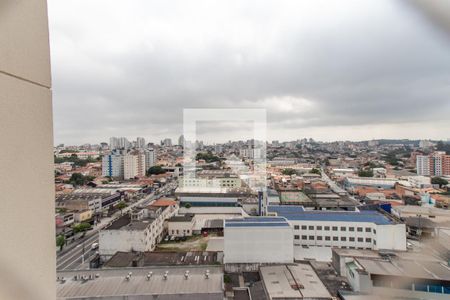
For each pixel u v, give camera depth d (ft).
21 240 2.49
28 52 2.61
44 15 2.89
